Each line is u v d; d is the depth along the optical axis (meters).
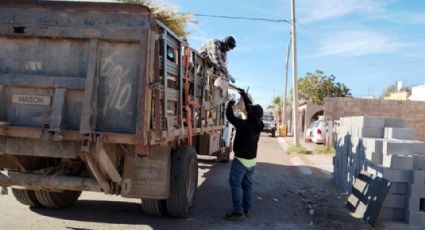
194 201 7.57
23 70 5.25
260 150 20.81
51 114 5.08
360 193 7.81
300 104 45.91
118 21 5.04
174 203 6.55
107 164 5.12
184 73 6.74
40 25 5.15
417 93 35.84
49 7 5.14
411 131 8.49
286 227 6.67
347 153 9.73
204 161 14.65
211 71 8.86
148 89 5.02
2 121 5.18
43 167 5.98
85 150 4.88
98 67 5.07
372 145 7.90
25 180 5.48
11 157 5.53
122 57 5.04
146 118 4.98
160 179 6.02
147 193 6.01
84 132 4.89
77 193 7.34
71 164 5.80
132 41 4.99
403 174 7.20
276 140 31.30
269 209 7.87
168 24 7.30
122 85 5.03
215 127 9.98
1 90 5.20
